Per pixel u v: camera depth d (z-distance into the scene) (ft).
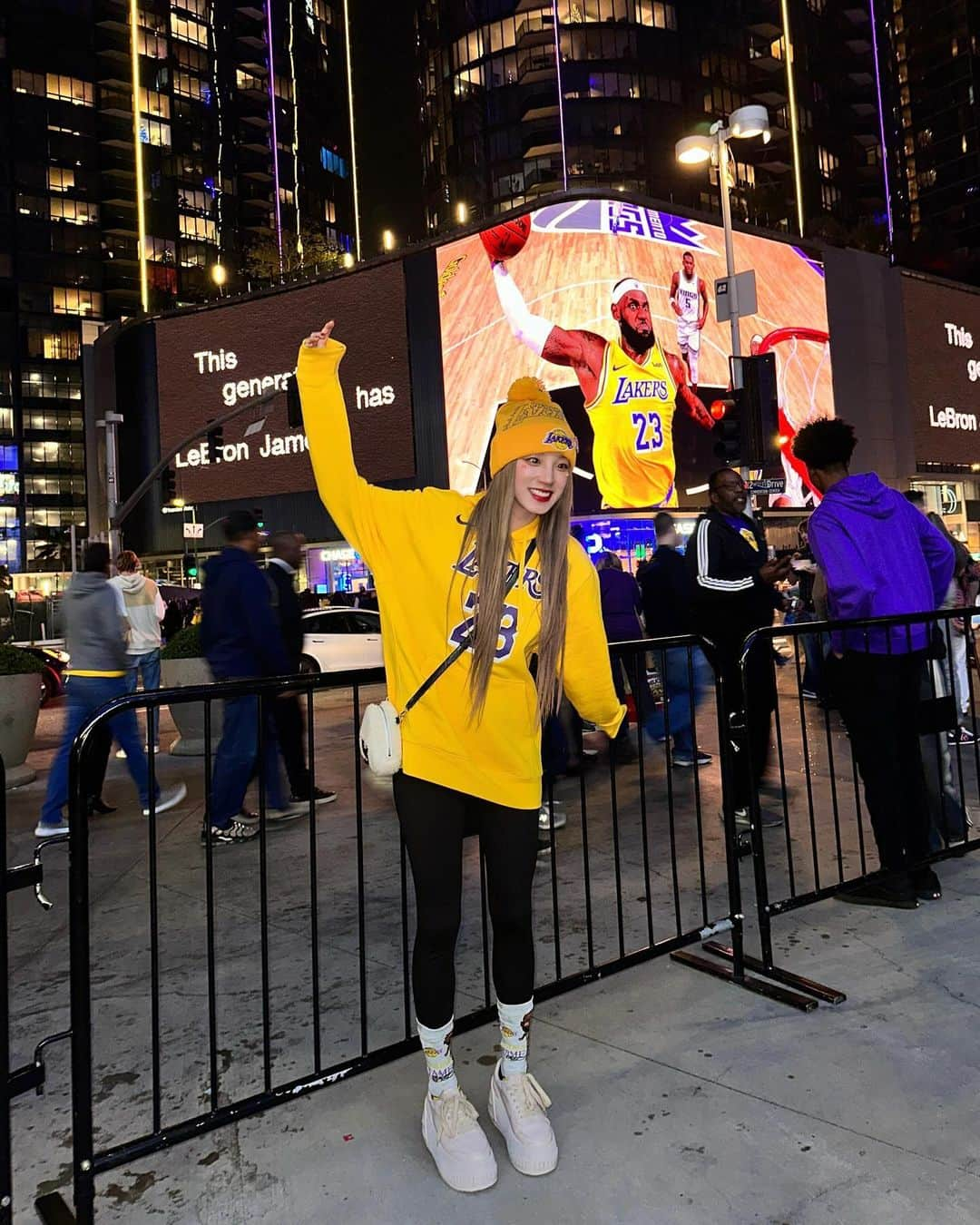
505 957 6.55
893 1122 6.63
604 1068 7.57
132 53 231.91
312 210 265.75
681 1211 5.75
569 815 16.78
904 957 9.64
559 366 98.68
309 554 122.01
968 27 235.40
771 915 9.52
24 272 220.43
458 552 6.11
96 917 12.19
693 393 101.40
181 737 26.16
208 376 125.39
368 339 112.47
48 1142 7.01
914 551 11.78
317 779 21.80
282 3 259.80
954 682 12.14
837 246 120.47
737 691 14.93
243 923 11.80
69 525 226.79
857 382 120.06
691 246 102.99
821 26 210.18
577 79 174.60
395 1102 7.27
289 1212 5.92
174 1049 8.35
